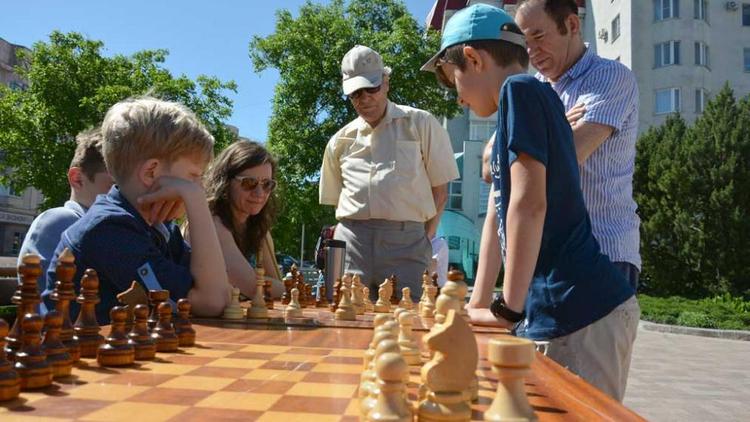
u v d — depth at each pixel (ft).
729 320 41.01
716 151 56.75
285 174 53.93
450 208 97.40
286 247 67.62
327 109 55.93
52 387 3.81
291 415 3.28
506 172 6.73
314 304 11.55
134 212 7.86
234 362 4.83
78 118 59.36
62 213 10.17
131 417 3.16
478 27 7.52
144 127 7.91
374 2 60.85
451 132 104.63
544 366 4.86
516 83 6.48
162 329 5.32
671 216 58.23
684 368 26.76
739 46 81.05
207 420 3.14
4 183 61.67
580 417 3.23
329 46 56.18
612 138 7.98
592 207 7.93
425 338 3.12
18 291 4.34
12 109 59.62
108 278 7.27
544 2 8.31
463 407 3.00
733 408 19.61
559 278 6.56
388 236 14.29
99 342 4.89
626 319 6.62
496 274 8.02
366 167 14.53
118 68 62.59
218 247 8.09
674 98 78.74
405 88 55.47
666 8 79.87
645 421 3.13
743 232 55.01
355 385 4.04
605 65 8.23
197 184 8.15
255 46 56.34
